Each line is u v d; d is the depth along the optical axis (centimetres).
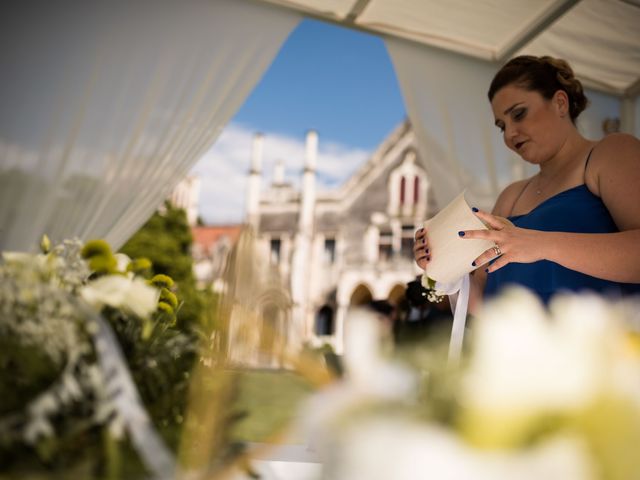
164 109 369
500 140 439
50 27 353
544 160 149
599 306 23
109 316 69
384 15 406
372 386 24
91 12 360
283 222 3856
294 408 24
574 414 21
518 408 21
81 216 349
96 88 358
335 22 416
